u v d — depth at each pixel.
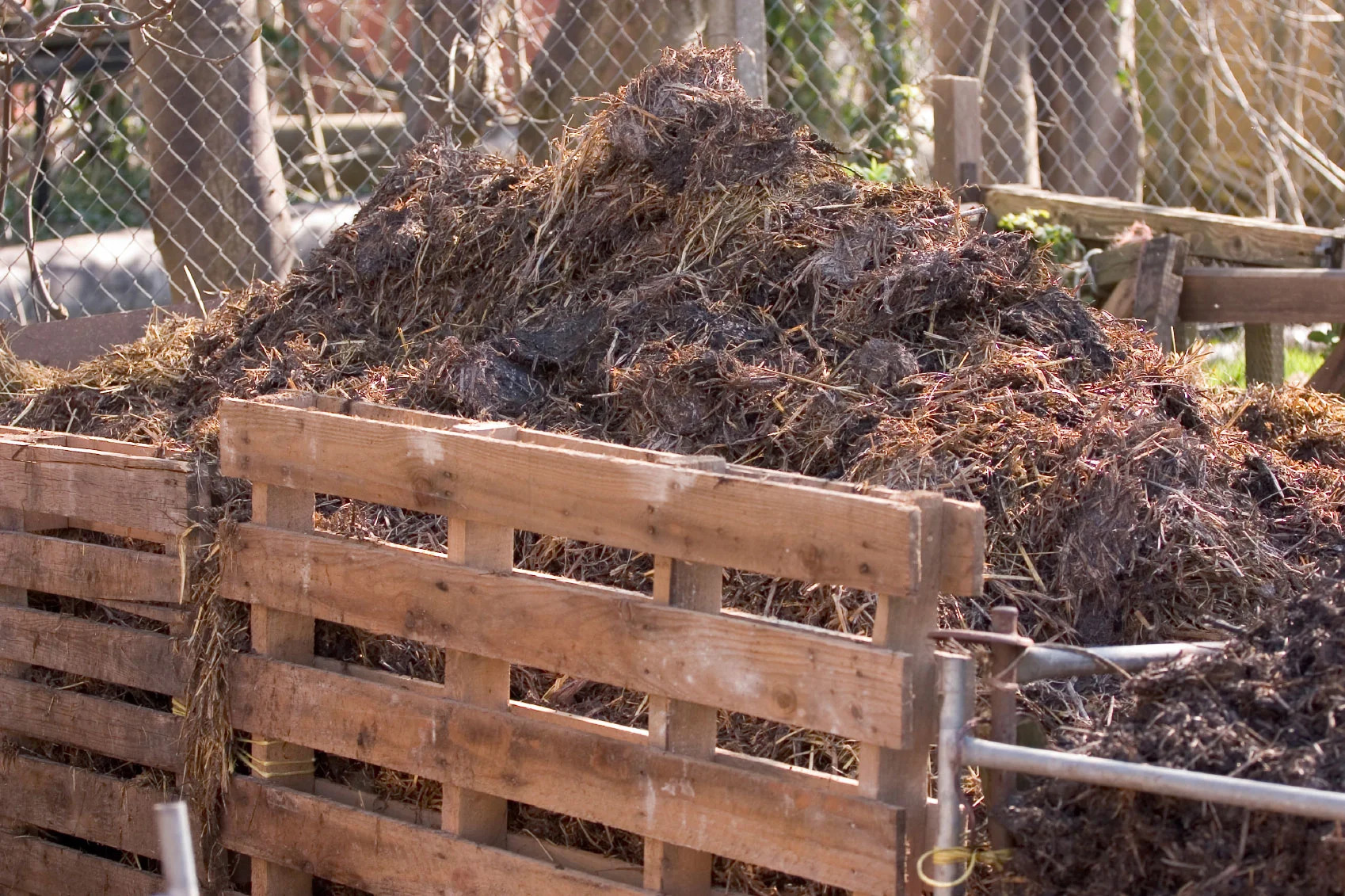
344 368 4.71
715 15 7.59
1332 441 4.59
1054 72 10.78
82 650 4.18
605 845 3.48
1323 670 2.76
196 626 3.86
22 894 4.38
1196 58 12.95
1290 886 2.50
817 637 2.84
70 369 5.79
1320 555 3.90
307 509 3.73
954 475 3.71
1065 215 8.05
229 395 4.71
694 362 4.05
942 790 2.71
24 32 6.95
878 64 11.50
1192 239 7.70
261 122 7.42
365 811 3.62
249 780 3.82
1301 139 11.60
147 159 8.46
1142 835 2.61
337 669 3.78
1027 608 3.58
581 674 3.17
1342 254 7.16
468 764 3.38
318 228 9.18
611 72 8.23
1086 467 3.73
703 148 4.69
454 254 4.95
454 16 8.13
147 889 4.07
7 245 10.00
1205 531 3.71
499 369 4.35
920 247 4.46
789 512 2.83
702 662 2.99
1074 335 4.29
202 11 7.11
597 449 3.28
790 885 3.20
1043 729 3.21
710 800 3.00
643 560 3.77
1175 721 2.71
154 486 3.93
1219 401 4.79
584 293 4.67
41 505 4.21
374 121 12.91
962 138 8.26
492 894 3.36
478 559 3.36
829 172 4.84
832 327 4.26
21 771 4.36
